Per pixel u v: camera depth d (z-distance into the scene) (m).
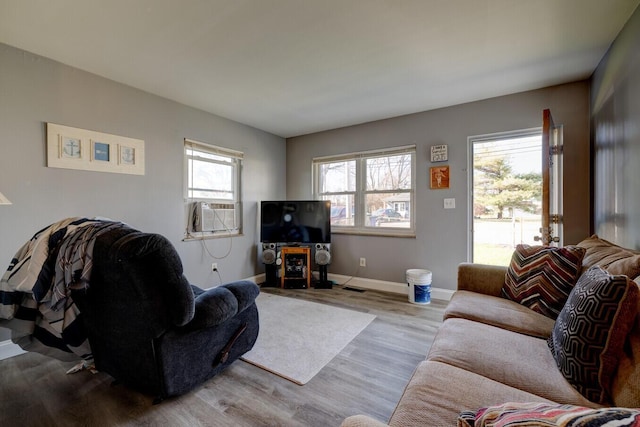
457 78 2.69
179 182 3.26
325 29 1.96
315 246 4.25
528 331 1.50
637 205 1.72
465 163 3.29
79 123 2.47
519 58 2.34
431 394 0.98
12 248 2.13
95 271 1.41
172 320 1.47
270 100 3.20
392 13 1.80
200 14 1.80
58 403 1.59
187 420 1.46
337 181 4.36
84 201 2.50
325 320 2.77
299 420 1.47
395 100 3.20
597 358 1.00
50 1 1.66
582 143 2.70
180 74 2.59
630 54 1.82
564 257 1.75
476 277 2.16
